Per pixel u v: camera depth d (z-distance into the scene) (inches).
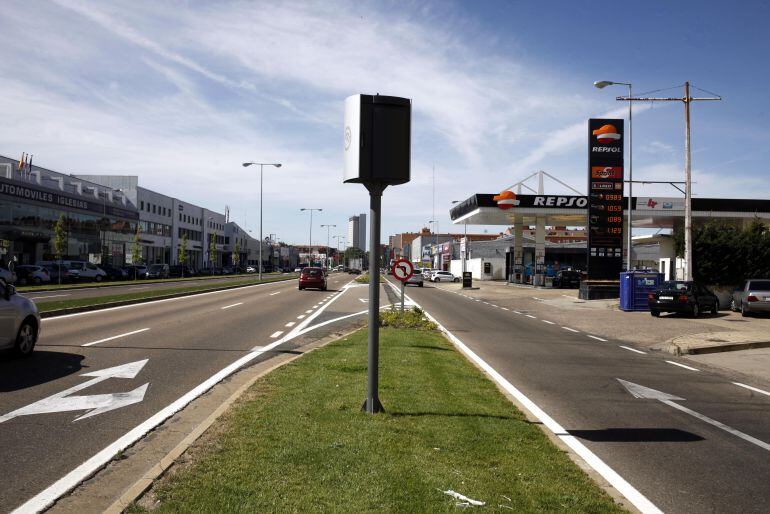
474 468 184.1
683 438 245.4
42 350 418.9
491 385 321.4
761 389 367.6
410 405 259.6
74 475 178.2
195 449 192.4
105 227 2689.5
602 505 161.3
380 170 231.0
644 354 526.0
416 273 2116.1
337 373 333.1
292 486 161.5
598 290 1337.4
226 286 1513.3
